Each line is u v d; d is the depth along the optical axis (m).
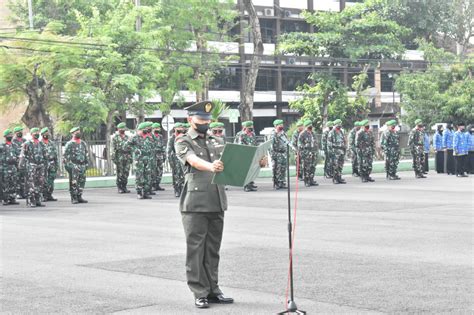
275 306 9.40
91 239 16.28
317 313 8.93
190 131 9.74
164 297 10.12
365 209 20.95
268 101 69.38
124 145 30.78
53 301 10.02
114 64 41.03
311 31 72.19
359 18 55.91
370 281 10.72
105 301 9.95
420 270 11.52
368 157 32.78
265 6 68.62
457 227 16.64
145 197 27.69
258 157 9.03
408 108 49.69
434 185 29.77
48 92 41.03
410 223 17.53
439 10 61.50
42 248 15.10
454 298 9.55
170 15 50.69
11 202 27.05
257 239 15.37
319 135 42.75
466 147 35.66
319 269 11.76
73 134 26.59
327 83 48.47
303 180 32.34
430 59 52.06
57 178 35.31
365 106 50.38
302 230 16.72
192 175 9.62
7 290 10.83
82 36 42.50
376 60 50.34
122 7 45.28
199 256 9.55
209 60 53.69
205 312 9.20
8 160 27.00
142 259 13.28
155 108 48.00
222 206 9.61
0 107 43.44
